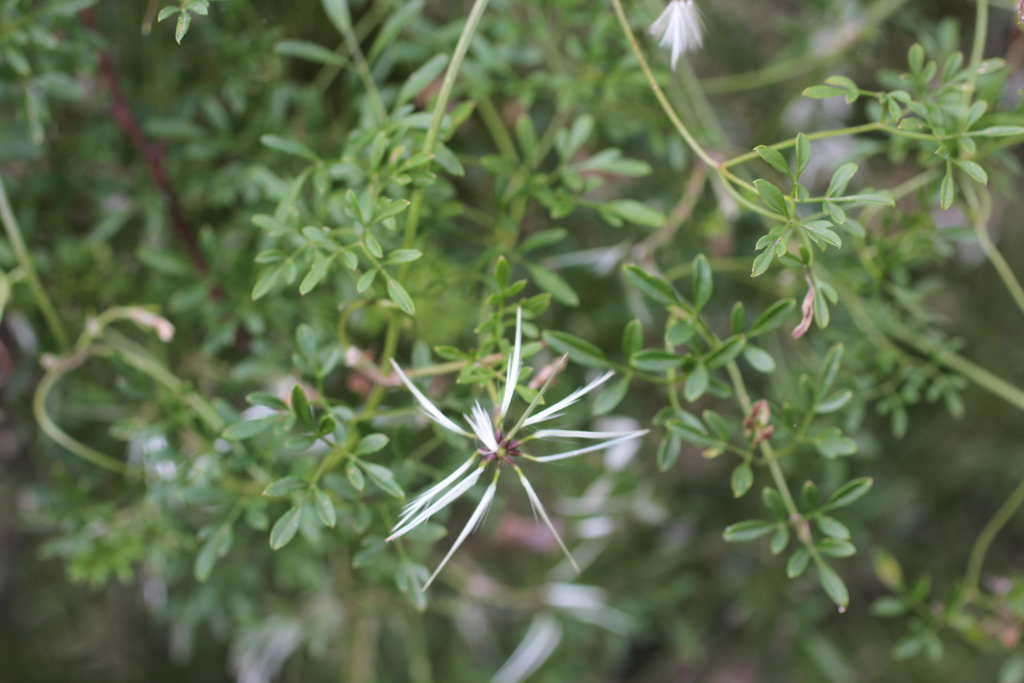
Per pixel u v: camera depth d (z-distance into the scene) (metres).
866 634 0.95
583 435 0.53
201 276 0.68
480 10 0.55
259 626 0.75
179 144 0.70
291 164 0.68
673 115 0.57
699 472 0.85
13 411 0.73
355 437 0.59
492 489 0.53
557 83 0.66
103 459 0.66
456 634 0.84
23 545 0.84
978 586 0.94
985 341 0.86
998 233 0.82
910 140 0.64
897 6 0.72
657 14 0.66
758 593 0.87
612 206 0.61
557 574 0.79
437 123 0.56
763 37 0.79
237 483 0.64
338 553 0.75
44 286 0.69
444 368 0.60
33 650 0.88
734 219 0.72
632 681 0.99
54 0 0.61
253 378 0.71
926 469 0.88
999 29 0.75
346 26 0.63
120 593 0.88
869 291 0.67
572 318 0.77
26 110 0.64
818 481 0.81
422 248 0.64
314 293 0.68
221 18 0.67
